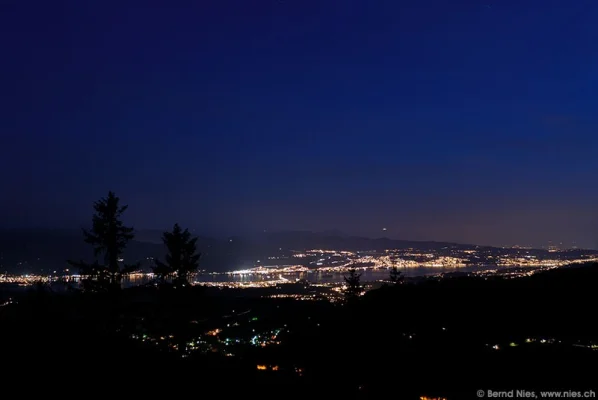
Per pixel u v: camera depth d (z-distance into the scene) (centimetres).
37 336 1169
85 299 1742
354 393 1091
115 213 1917
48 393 934
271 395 1073
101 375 1042
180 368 1184
